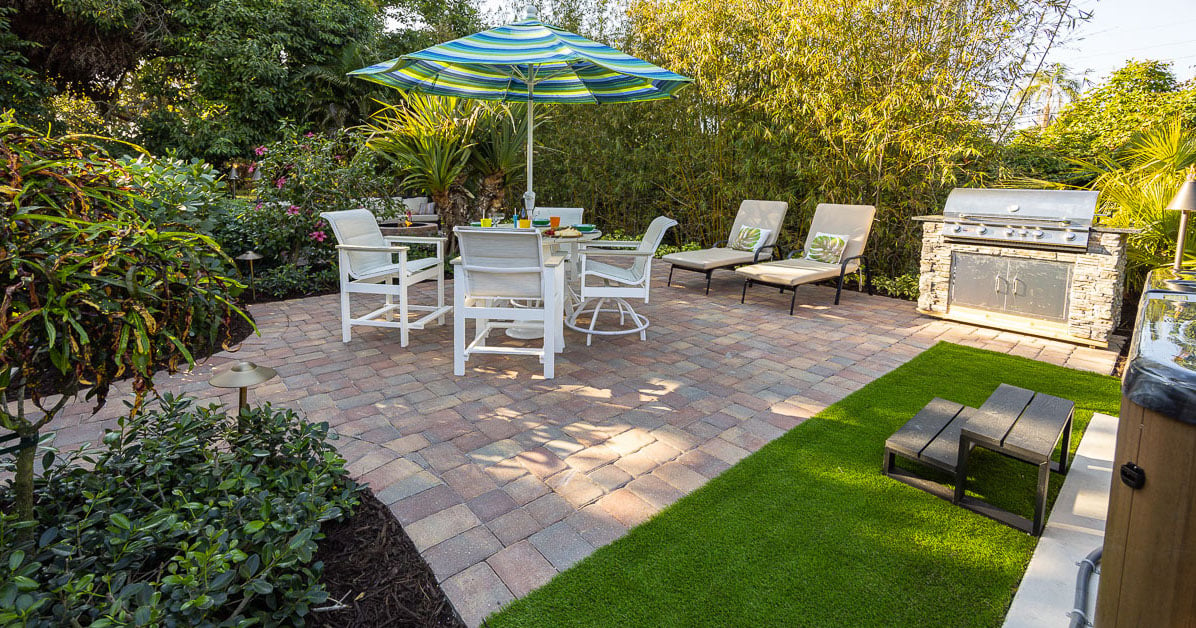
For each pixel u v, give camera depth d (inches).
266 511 59.7
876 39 217.3
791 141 243.9
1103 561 49.2
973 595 65.7
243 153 426.0
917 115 213.5
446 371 139.4
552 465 94.7
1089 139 288.0
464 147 284.7
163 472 70.9
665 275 275.7
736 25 245.3
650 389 129.3
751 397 125.3
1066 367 145.6
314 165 238.2
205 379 131.3
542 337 169.0
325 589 65.1
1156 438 42.5
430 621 61.2
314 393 124.3
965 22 205.8
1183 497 41.3
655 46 283.6
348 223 164.4
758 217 247.3
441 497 84.7
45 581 56.7
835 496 85.9
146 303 51.9
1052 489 88.6
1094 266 160.4
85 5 389.7
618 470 93.3
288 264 231.8
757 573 68.9
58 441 98.4
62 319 45.9
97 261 47.7
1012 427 81.4
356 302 213.0
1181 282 72.9
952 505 83.7
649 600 64.4
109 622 45.2
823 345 164.7
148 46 439.5
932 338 172.6
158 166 69.9
